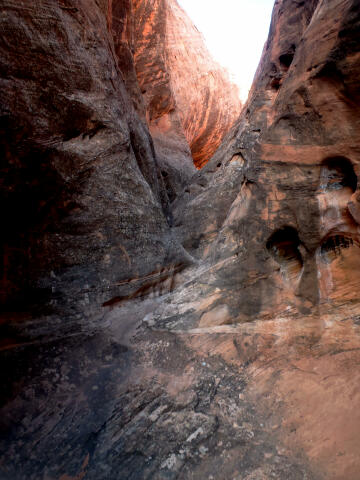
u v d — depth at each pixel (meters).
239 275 2.92
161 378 2.49
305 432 1.97
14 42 2.22
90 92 2.89
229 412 2.19
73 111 2.71
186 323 2.91
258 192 2.85
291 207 2.66
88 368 2.51
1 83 2.15
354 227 2.39
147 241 3.36
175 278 3.48
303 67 2.55
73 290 2.75
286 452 1.89
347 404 2.02
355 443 1.81
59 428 2.10
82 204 2.83
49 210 2.62
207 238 3.91
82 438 2.07
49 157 2.53
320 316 2.54
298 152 2.60
